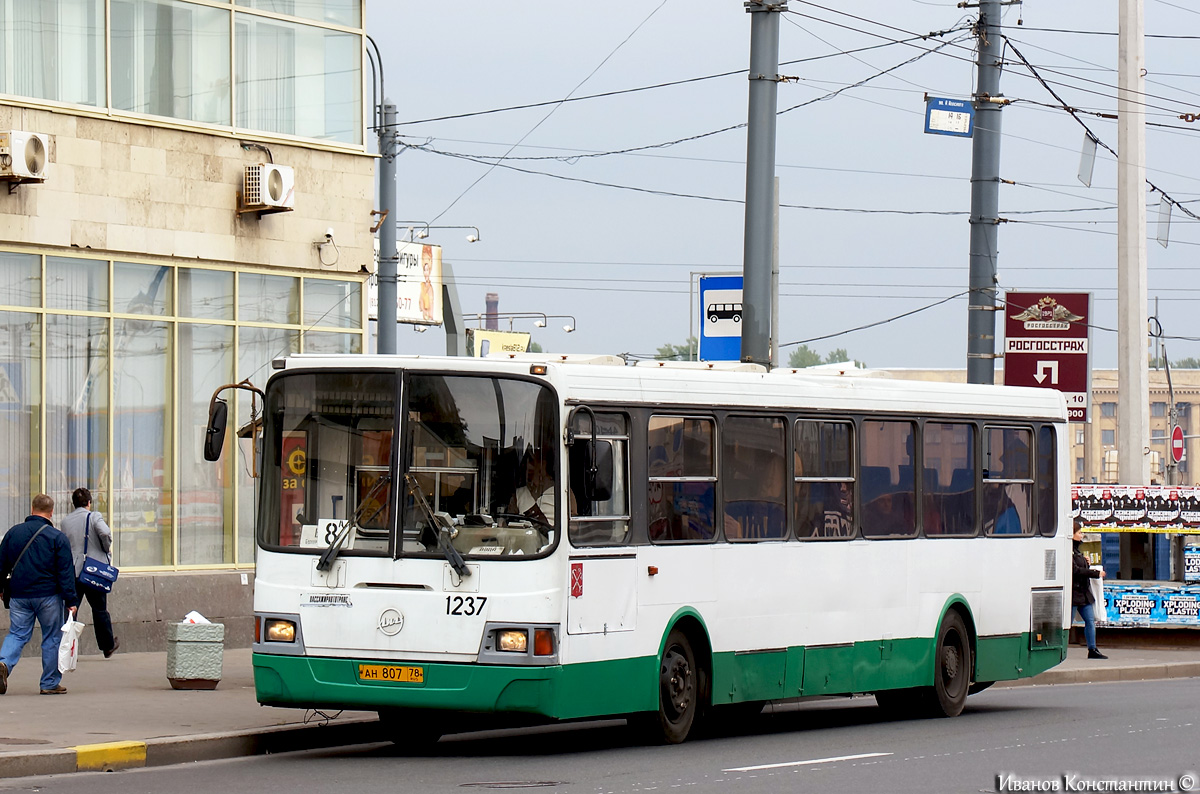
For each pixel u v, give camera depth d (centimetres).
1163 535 4241
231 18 3281
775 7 2766
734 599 2200
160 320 3136
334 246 3428
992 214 3644
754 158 2764
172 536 3145
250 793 1653
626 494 2048
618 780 1748
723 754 2019
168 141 3145
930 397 2592
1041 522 2812
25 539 2394
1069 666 3647
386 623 1925
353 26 3509
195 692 2484
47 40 2994
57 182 2964
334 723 2156
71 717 2164
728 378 2231
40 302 2944
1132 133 3872
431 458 1955
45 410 2953
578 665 1944
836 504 2400
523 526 1928
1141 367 3947
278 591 1973
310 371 2008
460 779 1761
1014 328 4009
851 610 2403
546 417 1948
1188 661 3797
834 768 1864
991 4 3628
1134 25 3856
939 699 2583
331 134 3462
